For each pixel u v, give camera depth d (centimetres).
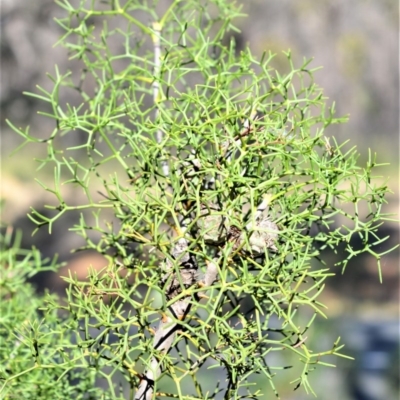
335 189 51
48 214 398
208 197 48
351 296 440
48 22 463
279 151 50
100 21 260
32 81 464
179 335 49
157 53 66
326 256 237
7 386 57
